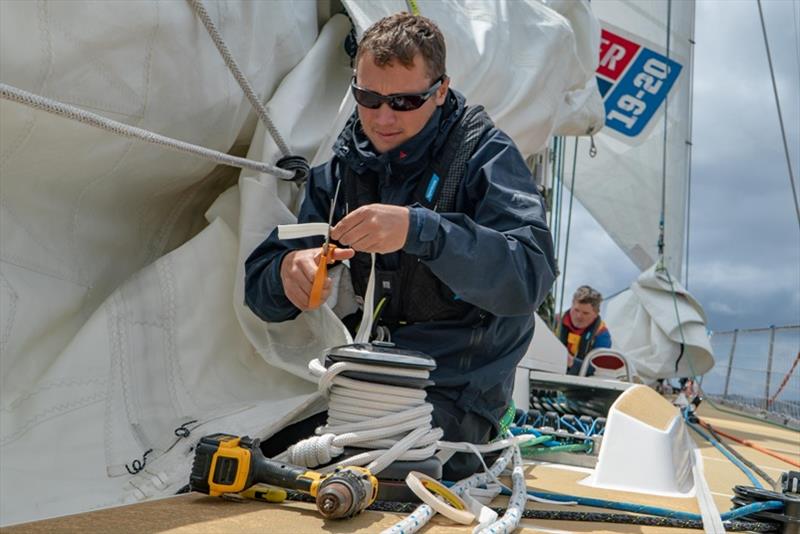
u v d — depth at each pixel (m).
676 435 2.24
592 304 5.91
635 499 1.85
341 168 1.90
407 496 1.42
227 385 2.00
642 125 9.24
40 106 1.43
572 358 4.80
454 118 1.79
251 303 1.88
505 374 1.82
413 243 1.51
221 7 1.94
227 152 2.25
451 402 1.77
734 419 6.19
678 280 9.37
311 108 2.29
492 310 1.67
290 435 1.82
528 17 3.19
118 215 2.07
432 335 1.80
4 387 1.73
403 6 2.59
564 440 2.50
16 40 1.54
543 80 3.13
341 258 1.64
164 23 1.77
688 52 9.08
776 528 1.56
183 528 1.14
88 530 1.10
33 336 1.81
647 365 8.09
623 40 8.97
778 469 2.96
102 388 1.79
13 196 1.78
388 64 1.64
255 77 2.13
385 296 1.81
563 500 1.68
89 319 1.84
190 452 1.66
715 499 2.08
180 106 1.90
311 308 1.69
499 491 1.67
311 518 1.27
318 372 1.52
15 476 1.60
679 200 9.34
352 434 1.44
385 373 1.47
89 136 1.77
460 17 2.91
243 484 1.32
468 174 1.77
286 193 2.17
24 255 1.80
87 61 1.66
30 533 1.07
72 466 1.67
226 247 2.09
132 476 1.67
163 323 1.95
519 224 1.69
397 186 1.81
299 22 2.31
